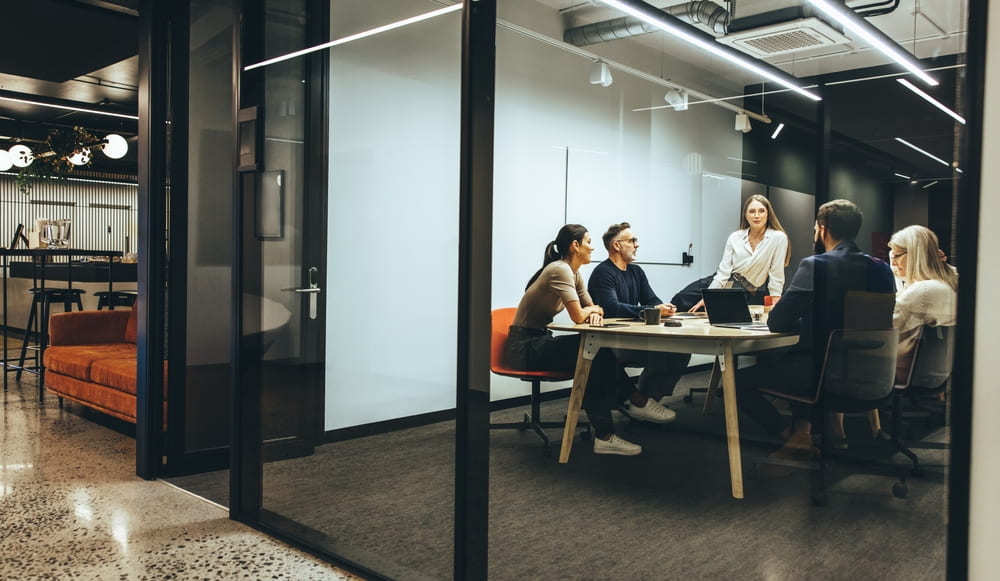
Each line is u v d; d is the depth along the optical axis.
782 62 4.09
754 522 2.34
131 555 2.50
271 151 2.89
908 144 2.30
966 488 1.45
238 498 2.87
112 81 7.46
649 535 2.33
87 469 3.54
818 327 2.46
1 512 2.90
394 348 2.43
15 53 6.06
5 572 2.34
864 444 2.26
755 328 2.89
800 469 2.45
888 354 2.19
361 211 2.68
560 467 2.90
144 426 3.38
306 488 2.63
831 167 4.07
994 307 1.41
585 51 5.02
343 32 2.80
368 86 2.70
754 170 5.88
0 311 9.88
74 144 8.32
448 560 2.24
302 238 2.84
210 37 3.59
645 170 5.49
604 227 5.22
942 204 2.02
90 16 5.17
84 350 4.86
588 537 2.35
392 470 2.38
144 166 3.43
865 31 3.05
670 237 5.69
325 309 2.72
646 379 2.89
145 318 3.38
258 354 2.85
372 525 2.41
